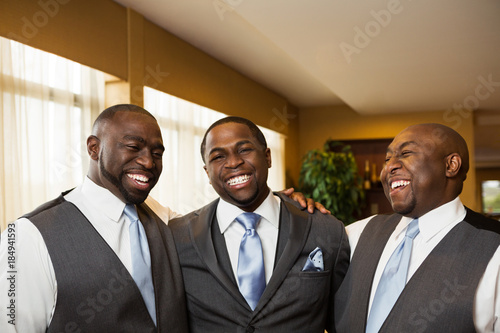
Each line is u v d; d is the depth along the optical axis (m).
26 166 2.78
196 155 4.79
